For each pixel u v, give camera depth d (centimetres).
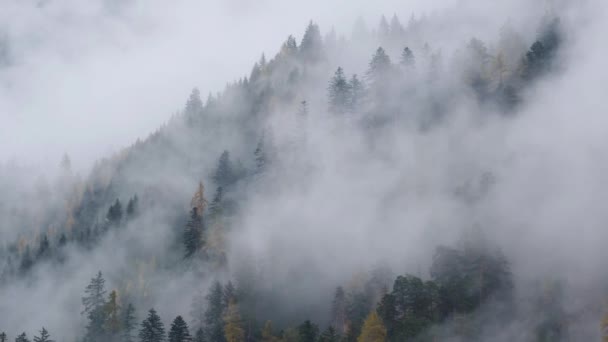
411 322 6769
